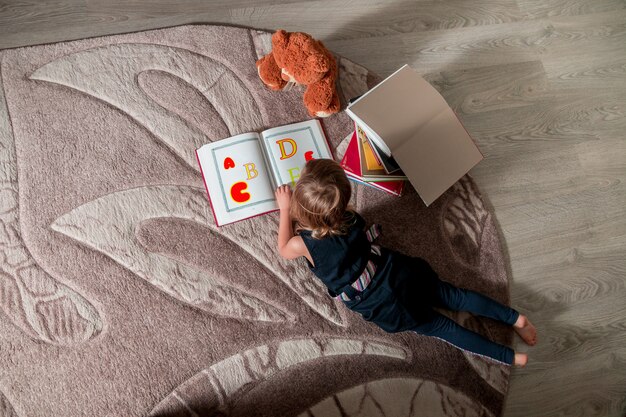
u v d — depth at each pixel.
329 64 1.17
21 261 1.17
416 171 1.12
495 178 1.39
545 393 1.22
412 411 1.15
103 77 1.34
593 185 1.42
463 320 1.25
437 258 1.28
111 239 1.21
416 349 1.20
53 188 1.23
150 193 1.25
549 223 1.37
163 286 1.18
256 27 1.46
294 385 1.14
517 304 1.28
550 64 1.55
